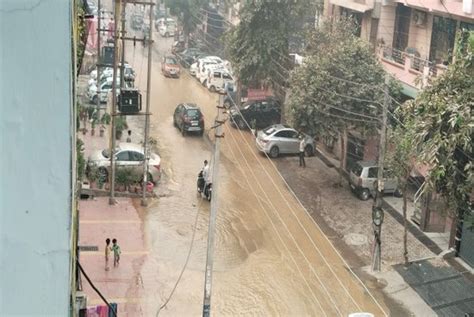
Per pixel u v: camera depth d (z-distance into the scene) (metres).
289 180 25.78
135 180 23.45
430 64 22.73
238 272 18.34
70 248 1.91
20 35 1.81
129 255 18.70
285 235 20.88
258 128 31.84
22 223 1.87
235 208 22.77
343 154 25.28
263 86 31.69
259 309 16.56
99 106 28.95
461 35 15.73
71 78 1.90
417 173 23.08
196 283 17.52
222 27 46.06
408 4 24.33
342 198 24.06
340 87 23.94
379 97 23.50
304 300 17.08
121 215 21.47
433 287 17.80
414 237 20.73
